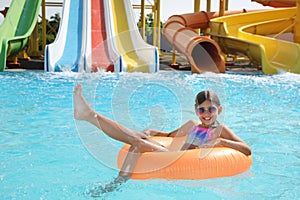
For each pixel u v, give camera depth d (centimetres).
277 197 288
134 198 284
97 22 1277
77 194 293
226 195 288
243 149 334
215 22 1343
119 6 1337
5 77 970
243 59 1625
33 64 1320
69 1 1329
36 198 286
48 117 546
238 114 585
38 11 1345
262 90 820
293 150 409
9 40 1112
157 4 1692
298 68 1129
